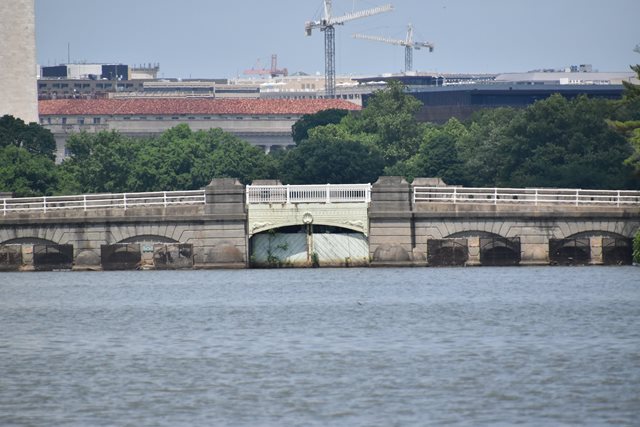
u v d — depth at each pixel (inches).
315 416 7593.5
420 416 7544.3
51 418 7642.7
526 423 7381.9
